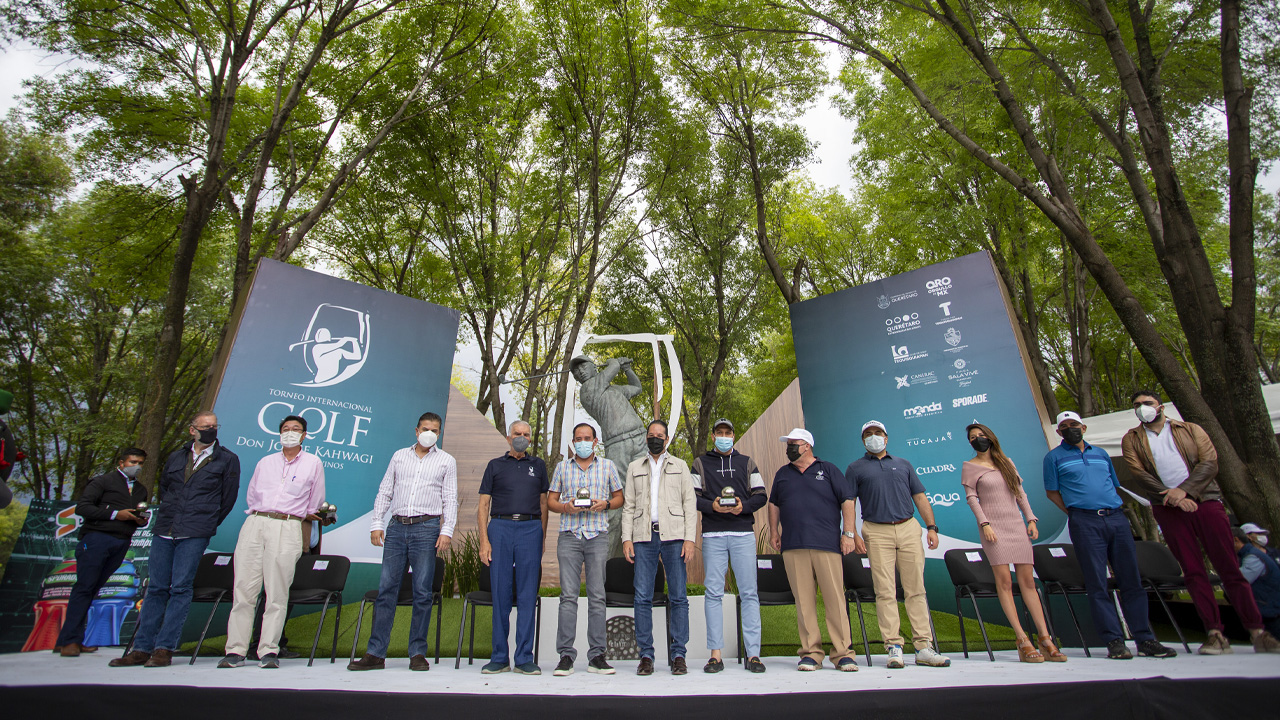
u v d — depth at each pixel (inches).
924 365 287.3
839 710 104.1
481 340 535.2
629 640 217.6
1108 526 175.9
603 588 169.2
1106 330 588.7
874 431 189.3
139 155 405.7
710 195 617.0
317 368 281.4
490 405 575.2
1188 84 281.6
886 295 303.7
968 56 339.6
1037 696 104.6
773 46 488.4
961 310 283.1
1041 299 570.6
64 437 592.7
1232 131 233.3
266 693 102.4
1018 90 339.6
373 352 298.7
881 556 177.8
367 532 279.4
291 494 176.2
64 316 490.9
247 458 255.8
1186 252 249.4
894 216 537.3
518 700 103.0
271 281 279.0
